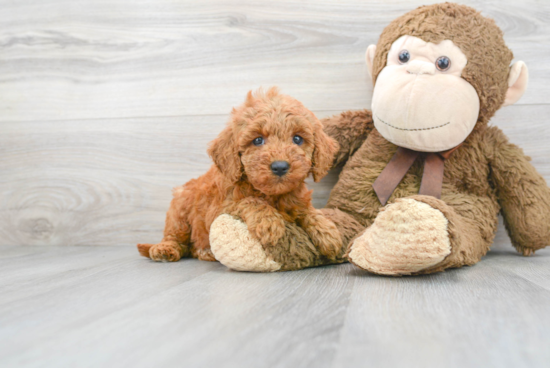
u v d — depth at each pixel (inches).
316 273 46.1
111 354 23.5
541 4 63.4
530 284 39.9
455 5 55.3
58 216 75.9
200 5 71.3
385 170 57.7
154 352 23.7
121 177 74.0
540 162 64.1
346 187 59.3
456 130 51.8
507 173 56.7
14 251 68.7
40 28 76.2
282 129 45.9
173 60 72.3
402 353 23.3
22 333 27.2
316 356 23.0
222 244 46.3
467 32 52.4
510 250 64.7
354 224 55.3
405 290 37.6
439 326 27.7
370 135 61.9
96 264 54.7
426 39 52.4
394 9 66.4
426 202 42.1
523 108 64.1
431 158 56.5
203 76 71.5
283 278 43.4
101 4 74.2
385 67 55.4
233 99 70.7
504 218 60.3
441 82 50.9
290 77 69.1
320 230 48.8
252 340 25.4
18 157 77.1
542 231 55.7
